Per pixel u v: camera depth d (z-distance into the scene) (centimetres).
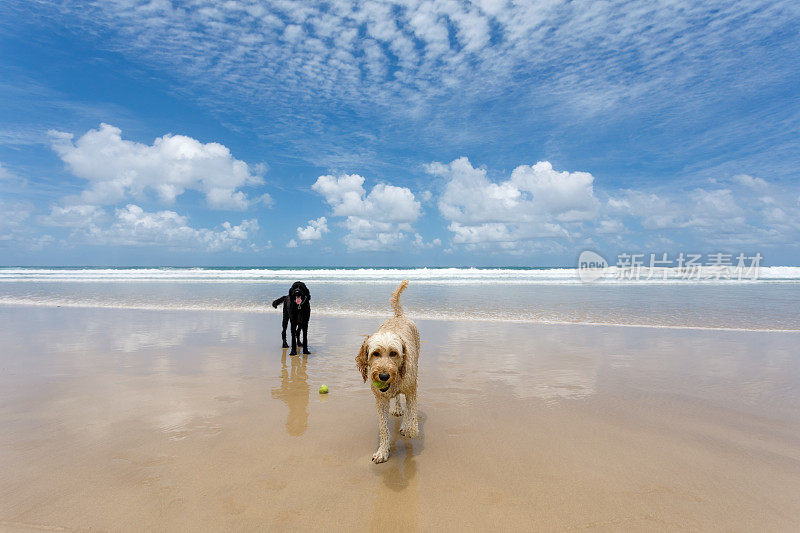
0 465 360
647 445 401
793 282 2570
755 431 434
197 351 819
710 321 1145
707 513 293
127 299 1716
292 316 794
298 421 468
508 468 358
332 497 316
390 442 415
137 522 285
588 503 306
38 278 3212
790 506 302
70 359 746
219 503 307
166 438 419
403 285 540
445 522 286
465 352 796
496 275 3353
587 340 902
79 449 392
